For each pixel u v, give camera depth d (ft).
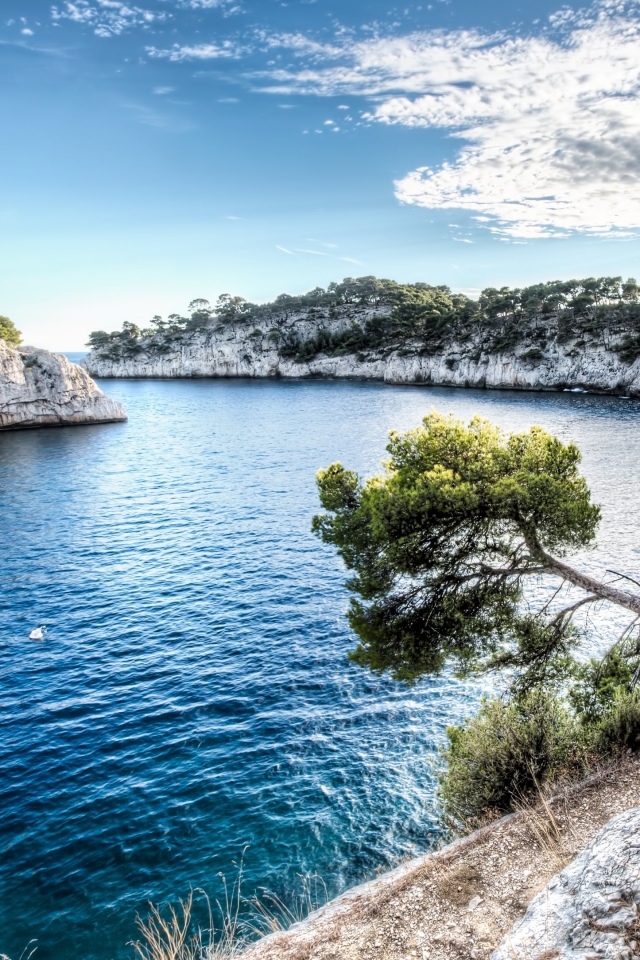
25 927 43.16
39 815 53.67
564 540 40.06
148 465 222.89
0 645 84.99
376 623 41.81
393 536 38.52
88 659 80.89
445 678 74.02
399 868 32.45
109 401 364.58
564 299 498.69
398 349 573.74
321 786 56.70
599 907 17.72
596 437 228.43
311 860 48.52
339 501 44.37
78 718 67.97
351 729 65.10
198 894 45.68
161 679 75.72
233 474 201.16
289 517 145.18
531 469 40.96
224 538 130.82
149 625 90.38
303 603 96.58
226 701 70.64
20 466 224.53
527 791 36.14
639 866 18.31
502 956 18.57
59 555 122.62
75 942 41.91
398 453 44.09
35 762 60.75
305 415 360.48
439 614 40.98
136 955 40.57
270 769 59.11
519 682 44.11
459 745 42.47
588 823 29.37
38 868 48.16
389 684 73.36
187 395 542.16
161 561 117.80
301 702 70.18
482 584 41.86
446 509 37.32
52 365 341.21
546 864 26.50
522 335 476.54
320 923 26.73
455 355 519.60
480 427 44.21
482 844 29.60
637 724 37.86
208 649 82.89
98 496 175.22
